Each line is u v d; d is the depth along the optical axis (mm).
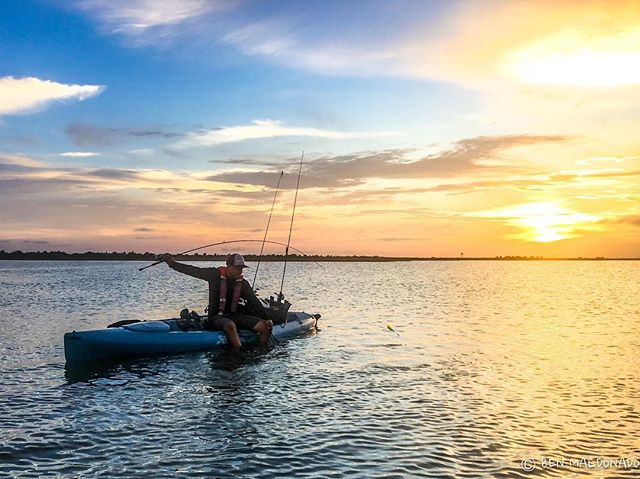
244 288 15633
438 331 18766
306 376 11703
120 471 6559
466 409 9180
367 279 65500
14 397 9914
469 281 62969
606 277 83625
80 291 38219
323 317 22969
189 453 7164
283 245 18391
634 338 17250
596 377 11586
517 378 11477
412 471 6609
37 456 7016
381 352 14547
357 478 6402
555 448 7383
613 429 8164
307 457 7047
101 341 13109
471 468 6703
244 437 7793
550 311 26594
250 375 11797
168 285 47062
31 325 19375
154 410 9141
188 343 14164
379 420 8570
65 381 11188
